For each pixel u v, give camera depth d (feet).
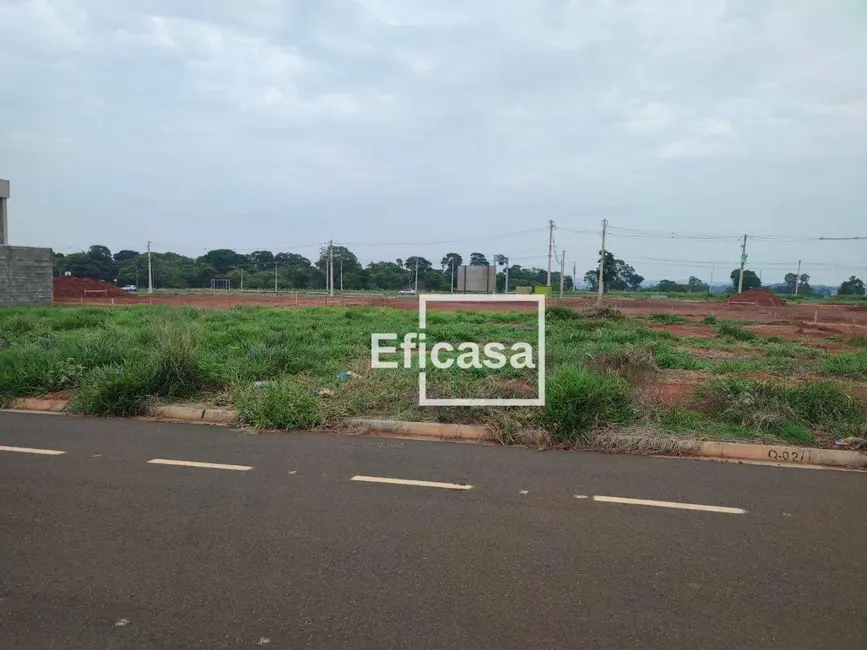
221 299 168.35
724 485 18.30
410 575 12.14
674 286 355.36
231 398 27.73
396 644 9.79
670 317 93.97
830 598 11.52
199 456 20.59
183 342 30.55
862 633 10.36
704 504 16.58
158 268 315.58
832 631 10.40
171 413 26.61
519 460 20.75
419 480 18.30
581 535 14.28
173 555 12.94
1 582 11.70
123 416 26.81
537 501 16.57
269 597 11.23
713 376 30.89
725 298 243.40
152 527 14.42
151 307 84.12
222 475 18.51
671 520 15.34
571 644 9.86
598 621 10.56
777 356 46.88
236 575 12.07
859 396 28.68
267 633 10.07
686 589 11.76
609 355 35.24
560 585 11.82
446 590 11.57
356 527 14.56
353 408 26.11
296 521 14.89
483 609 10.90
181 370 28.96
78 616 10.53
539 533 14.35
